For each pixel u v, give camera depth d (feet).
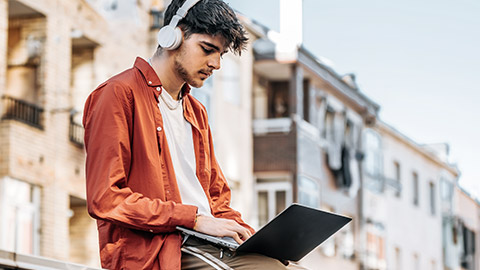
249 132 56.85
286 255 8.32
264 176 59.67
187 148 8.85
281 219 7.64
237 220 9.43
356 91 70.44
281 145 59.57
